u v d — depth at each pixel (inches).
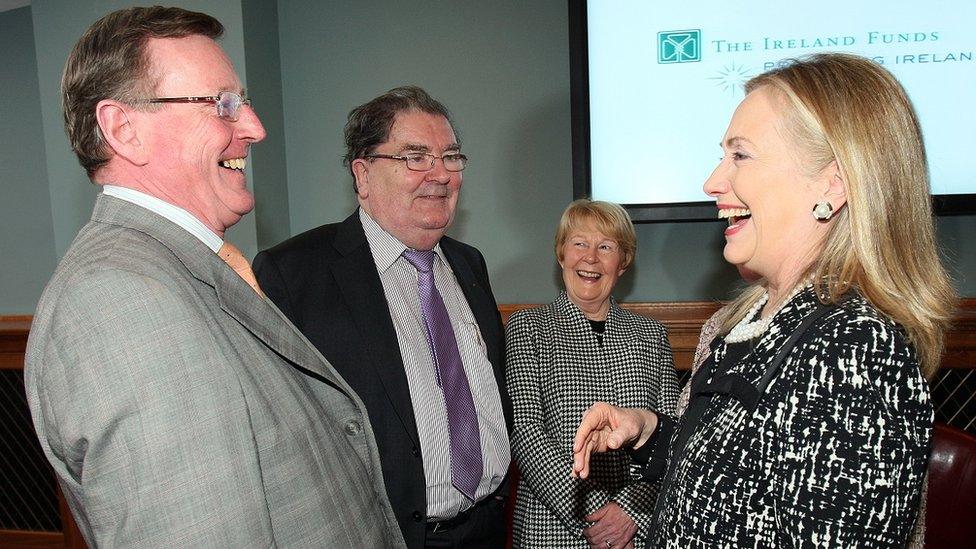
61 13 88.8
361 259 58.4
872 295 30.1
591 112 89.2
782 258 33.7
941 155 84.2
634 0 86.6
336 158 97.2
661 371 70.6
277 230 95.3
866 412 27.4
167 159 36.4
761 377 30.8
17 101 102.4
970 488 55.2
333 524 37.5
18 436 105.3
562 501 62.5
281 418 36.1
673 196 89.3
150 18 36.6
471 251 69.7
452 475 56.4
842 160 30.4
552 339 69.4
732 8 85.5
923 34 82.9
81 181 92.1
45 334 32.0
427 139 57.1
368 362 54.9
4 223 104.8
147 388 30.2
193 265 35.4
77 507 34.8
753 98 33.6
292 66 96.4
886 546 27.5
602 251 71.4
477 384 61.4
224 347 34.3
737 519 30.2
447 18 94.0
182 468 30.5
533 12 92.8
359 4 94.9
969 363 85.0
